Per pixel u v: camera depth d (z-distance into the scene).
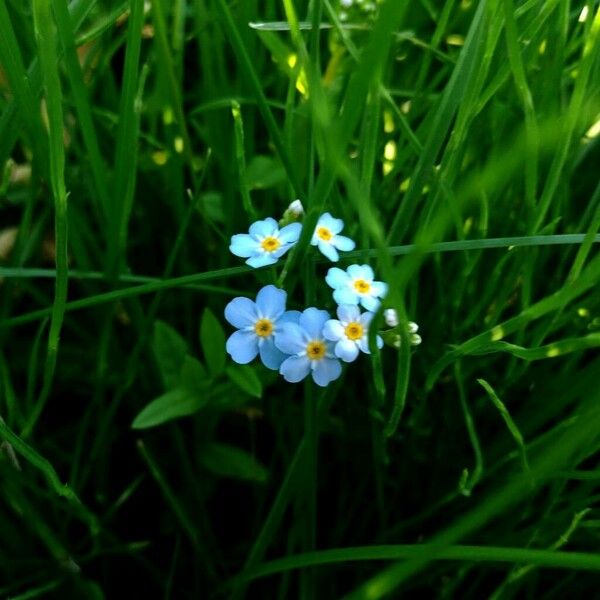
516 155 0.06
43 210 0.14
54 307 0.08
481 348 0.09
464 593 0.11
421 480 0.12
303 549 0.10
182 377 0.11
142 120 0.15
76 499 0.09
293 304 0.11
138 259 0.14
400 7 0.06
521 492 0.06
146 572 0.12
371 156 0.09
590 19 0.10
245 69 0.09
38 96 0.10
